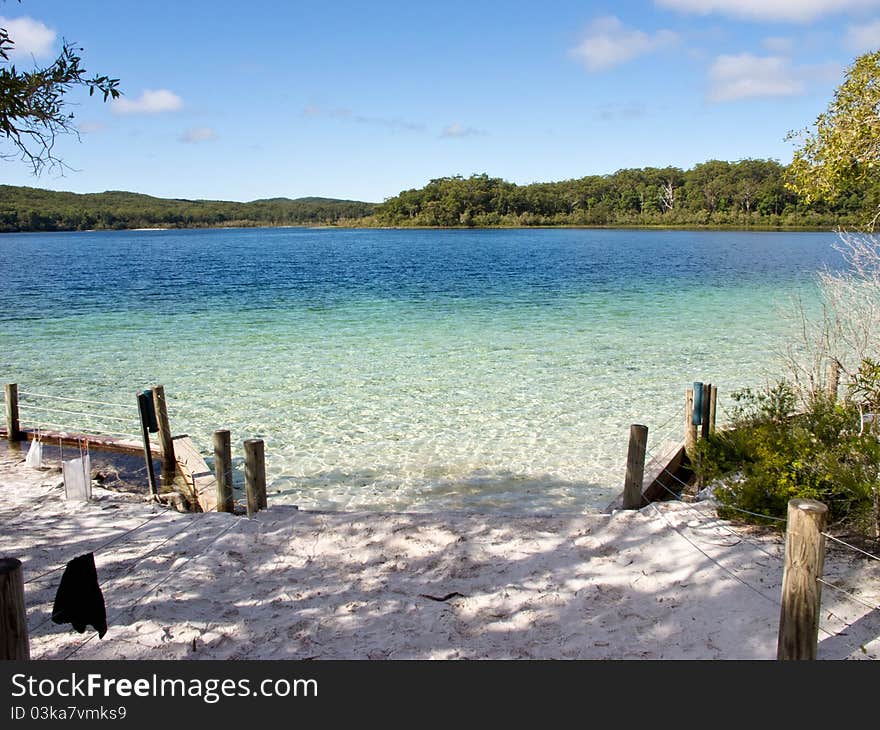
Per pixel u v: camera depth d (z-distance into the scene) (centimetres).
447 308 2775
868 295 1126
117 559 659
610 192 15088
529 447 1110
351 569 625
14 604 347
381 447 1114
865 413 904
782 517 687
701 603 549
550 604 556
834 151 1063
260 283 3878
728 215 12231
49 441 1127
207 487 902
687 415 958
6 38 539
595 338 2073
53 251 7919
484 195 16100
